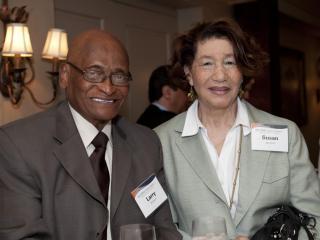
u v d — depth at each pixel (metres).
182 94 3.33
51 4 2.96
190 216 1.65
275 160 1.63
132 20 3.91
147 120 3.33
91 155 1.50
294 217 1.58
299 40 6.51
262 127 1.66
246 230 1.60
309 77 6.98
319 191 1.66
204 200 1.63
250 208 1.59
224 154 1.68
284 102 5.79
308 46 6.94
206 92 1.64
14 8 2.57
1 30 2.56
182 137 1.73
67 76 1.49
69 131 1.47
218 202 1.62
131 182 1.56
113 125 1.64
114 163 1.54
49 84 2.93
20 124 1.45
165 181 1.73
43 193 1.37
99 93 1.41
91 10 3.45
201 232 1.21
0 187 1.36
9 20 2.55
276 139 1.64
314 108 7.20
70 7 3.26
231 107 1.69
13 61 2.57
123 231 1.19
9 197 1.34
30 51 2.48
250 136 1.67
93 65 1.40
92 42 1.42
